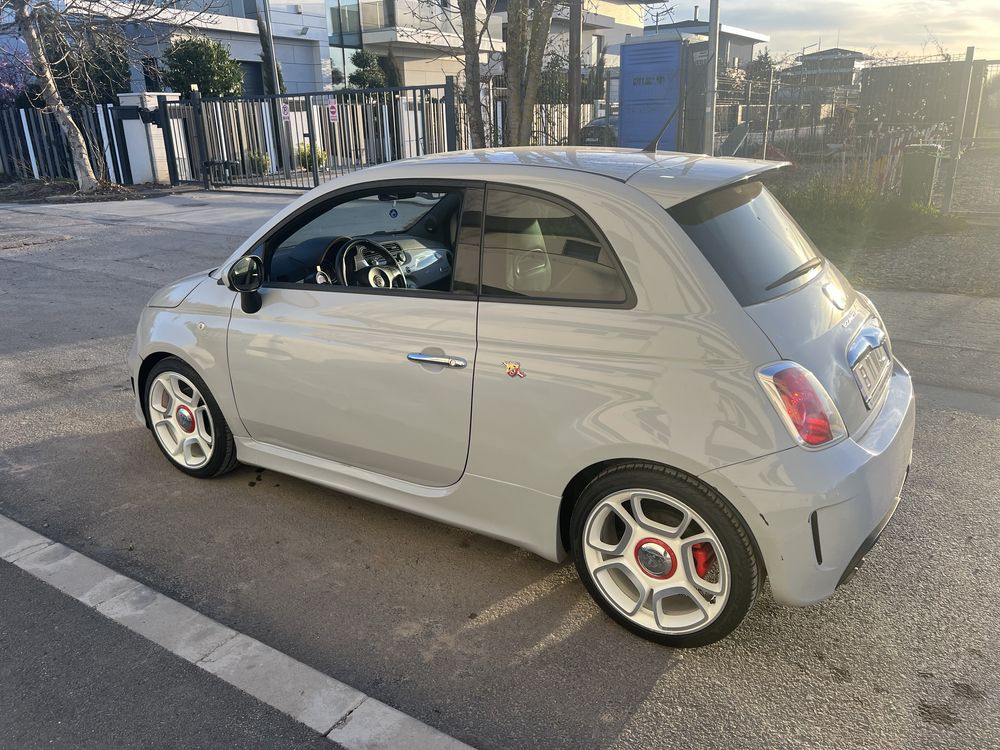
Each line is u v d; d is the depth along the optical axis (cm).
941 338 627
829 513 245
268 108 2056
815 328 272
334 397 337
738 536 253
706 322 254
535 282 285
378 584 321
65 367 602
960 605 302
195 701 255
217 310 375
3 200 1823
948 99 1553
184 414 409
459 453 305
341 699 256
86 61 1852
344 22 2708
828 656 275
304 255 365
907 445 295
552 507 288
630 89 1474
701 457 249
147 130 1989
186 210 1564
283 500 393
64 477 418
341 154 1988
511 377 283
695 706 252
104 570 329
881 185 1122
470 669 271
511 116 929
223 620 299
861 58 1995
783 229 315
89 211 1579
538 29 892
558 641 285
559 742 239
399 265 348
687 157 321
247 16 2567
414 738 239
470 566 334
